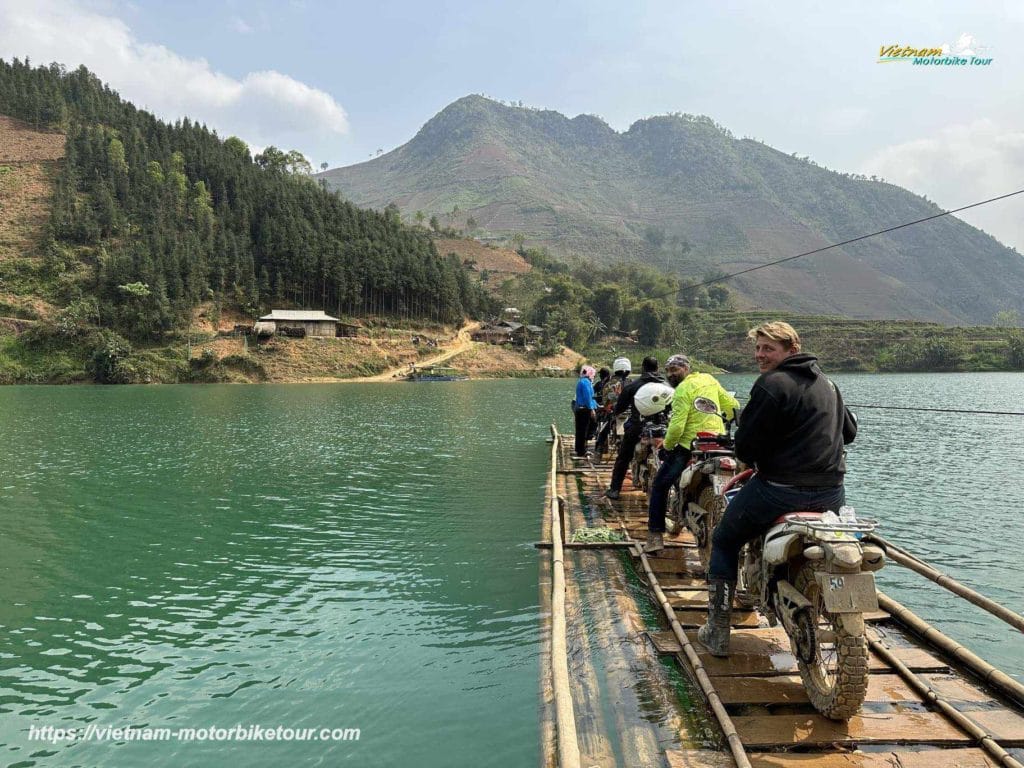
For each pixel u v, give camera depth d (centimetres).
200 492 1343
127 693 525
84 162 14612
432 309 13725
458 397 5438
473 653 578
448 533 997
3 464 1742
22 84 17838
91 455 1920
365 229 15162
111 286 10819
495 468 1617
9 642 625
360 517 1113
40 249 11794
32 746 450
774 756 380
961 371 13450
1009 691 447
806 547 421
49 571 836
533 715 472
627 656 527
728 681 466
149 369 9238
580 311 15788
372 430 2644
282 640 618
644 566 712
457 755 428
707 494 648
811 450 428
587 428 1588
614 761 385
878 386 7625
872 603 387
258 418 3291
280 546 940
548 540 895
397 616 671
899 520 1134
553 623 517
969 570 855
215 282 11975
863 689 387
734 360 14275
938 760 376
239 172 16512
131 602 727
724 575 493
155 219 13288
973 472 1655
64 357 9281
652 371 1015
